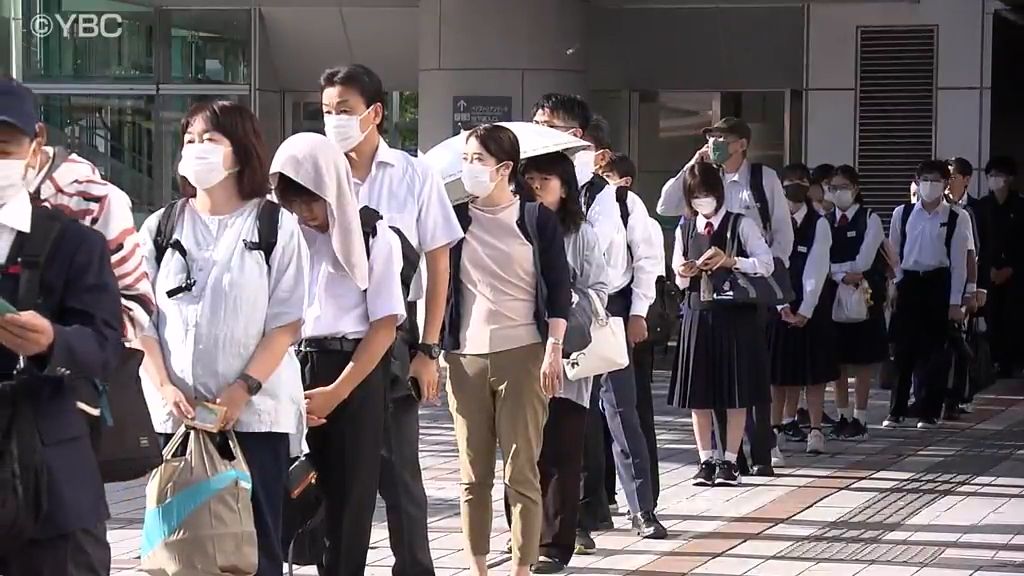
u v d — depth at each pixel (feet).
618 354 32.53
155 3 82.58
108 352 19.15
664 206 45.09
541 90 74.38
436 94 74.90
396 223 27.96
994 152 77.10
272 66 83.82
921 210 57.47
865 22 78.07
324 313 26.17
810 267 49.34
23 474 18.71
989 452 51.83
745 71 80.33
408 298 28.09
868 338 54.13
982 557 35.55
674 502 42.24
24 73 83.71
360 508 26.27
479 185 29.53
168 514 22.41
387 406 26.96
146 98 83.30
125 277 20.74
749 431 46.75
